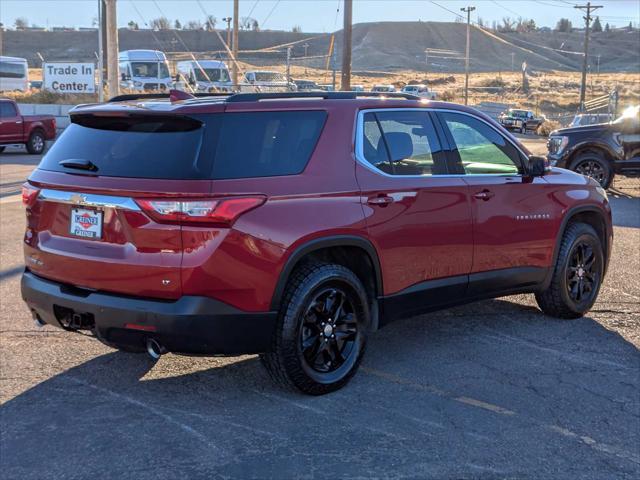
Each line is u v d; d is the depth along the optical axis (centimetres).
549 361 552
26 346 579
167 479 376
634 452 409
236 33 3822
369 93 534
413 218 518
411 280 525
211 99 463
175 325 420
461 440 421
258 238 434
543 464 394
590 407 469
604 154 1531
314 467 388
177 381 510
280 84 2989
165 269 422
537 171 604
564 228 640
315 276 463
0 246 958
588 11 6222
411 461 395
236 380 512
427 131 549
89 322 453
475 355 565
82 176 455
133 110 445
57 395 483
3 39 16900
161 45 15338
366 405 469
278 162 457
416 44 19088
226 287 427
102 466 389
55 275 470
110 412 457
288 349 456
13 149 2912
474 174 571
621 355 567
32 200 485
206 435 425
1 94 3931
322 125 484
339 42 13188
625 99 6166
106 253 441
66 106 3497
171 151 435
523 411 462
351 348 497
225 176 430
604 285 787
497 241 582
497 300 733
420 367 538
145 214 423
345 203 477
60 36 17375
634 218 1244
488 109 5731
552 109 6894
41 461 395
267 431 430
